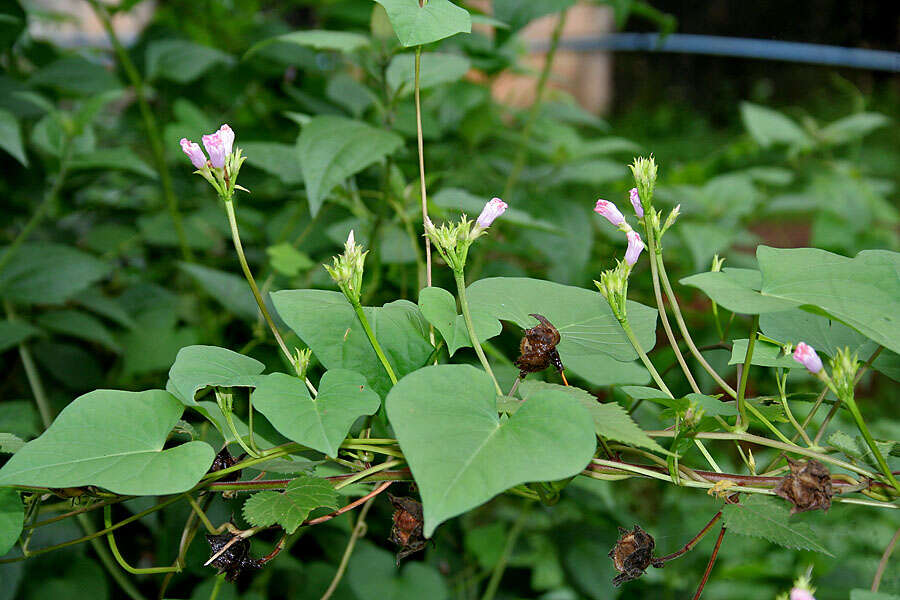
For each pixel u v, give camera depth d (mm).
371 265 979
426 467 575
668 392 631
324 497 629
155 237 1186
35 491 645
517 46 1431
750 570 977
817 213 1662
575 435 583
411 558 1097
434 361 654
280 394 615
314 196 784
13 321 960
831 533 935
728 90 4965
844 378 606
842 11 4293
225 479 655
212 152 630
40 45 1271
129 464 610
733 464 1192
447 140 1229
